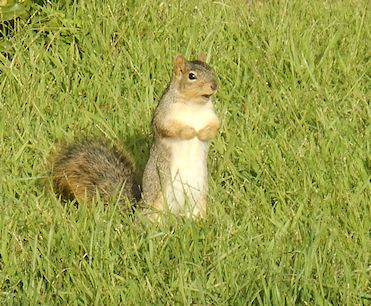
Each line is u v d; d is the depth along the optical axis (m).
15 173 11.80
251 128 13.04
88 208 11.22
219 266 9.71
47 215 10.80
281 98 14.02
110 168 11.85
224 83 14.41
